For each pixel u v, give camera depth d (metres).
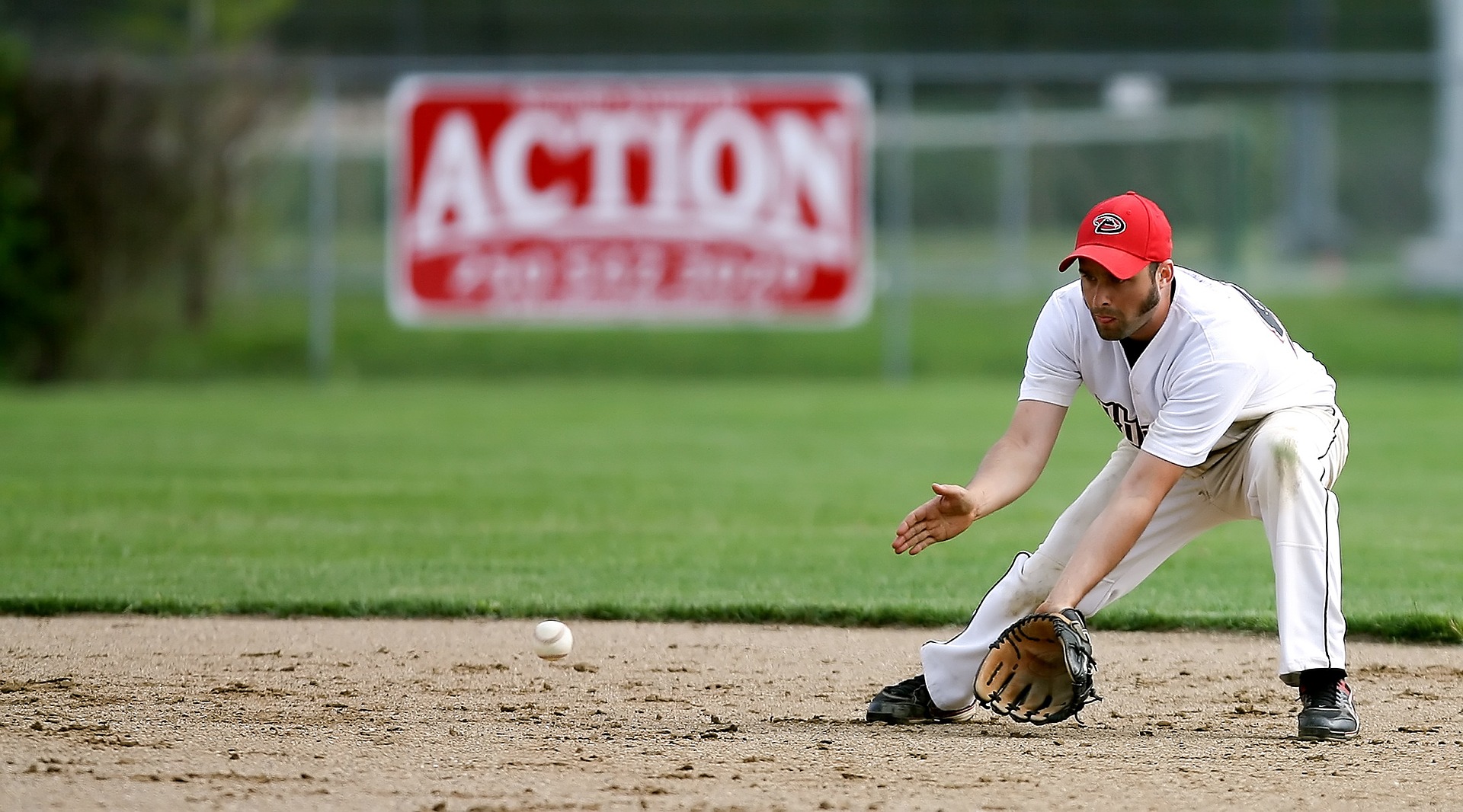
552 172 66.31
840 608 25.94
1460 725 18.91
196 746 17.45
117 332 72.00
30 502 38.00
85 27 94.38
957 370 78.38
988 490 17.62
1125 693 21.02
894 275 79.31
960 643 18.77
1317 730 17.86
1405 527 35.09
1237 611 26.08
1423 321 85.56
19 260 69.50
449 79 66.25
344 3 117.81
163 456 46.91
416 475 43.47
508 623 25.67
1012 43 123.38
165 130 70.56
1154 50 122.38
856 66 73.00
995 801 15.30
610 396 66.38
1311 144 99.81
